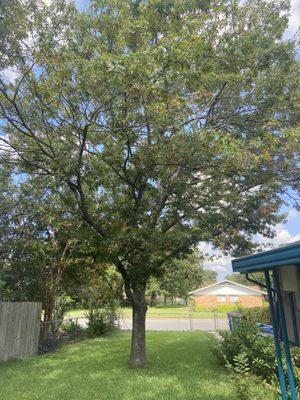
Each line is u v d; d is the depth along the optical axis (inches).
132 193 466.3
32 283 683.4
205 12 450.9
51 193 464.1
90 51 383.9
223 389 353.7
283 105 454.6
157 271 468.1
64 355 576.1
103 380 402.3
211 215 451.2
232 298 2421.3
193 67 392.2
